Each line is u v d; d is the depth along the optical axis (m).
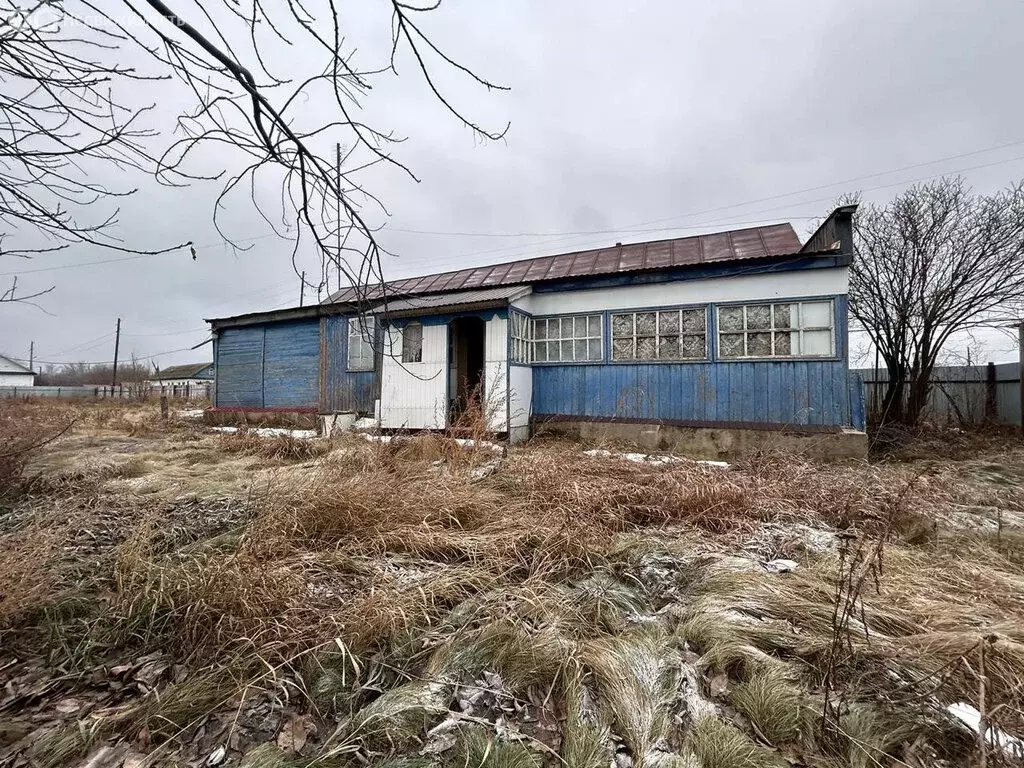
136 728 1.67
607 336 8.67
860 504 3.95
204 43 1.48
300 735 1.68
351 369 10.36
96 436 9.54
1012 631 2.12
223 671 1.91
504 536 3.35
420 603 2.43
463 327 10.96
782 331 7.42
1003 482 5.40
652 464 5.55
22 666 2.06
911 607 2.38
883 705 1.72
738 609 2.41
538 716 1.79
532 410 9.20
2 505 4.33
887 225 10.54
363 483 4.07
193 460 6.84
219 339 12.48
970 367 10.47
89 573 2.86
